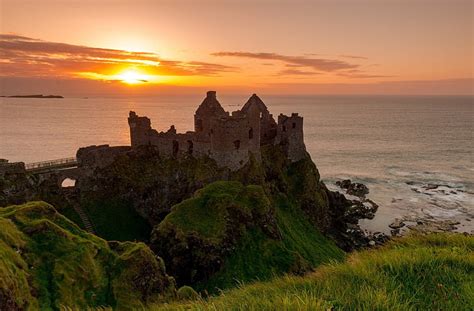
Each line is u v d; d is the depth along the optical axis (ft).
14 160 497.87
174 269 163.84
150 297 106.42
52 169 211.82
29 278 92.48
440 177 438.40
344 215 294.87
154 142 248.32
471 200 347.77
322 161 548.72
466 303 32.78
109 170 231.30
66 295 94.32
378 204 339.77
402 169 488.85
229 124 217.97
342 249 247.50
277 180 250.98
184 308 38.17
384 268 40.22
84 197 218.59
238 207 181.68
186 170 227.81
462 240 50.90
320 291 34.86
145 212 228.22
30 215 113.39
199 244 165.27
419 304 32.65
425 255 42.06
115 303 98.94
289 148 274.98
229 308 32.96
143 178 233.14
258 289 38.78
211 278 160.56
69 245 106.01
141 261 110.32
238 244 172.55
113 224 212.84
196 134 231.91
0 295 78.38
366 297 31.58
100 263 107.76
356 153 612.70
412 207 330.34
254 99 284.82
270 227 183.62
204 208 183.32
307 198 254.68
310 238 221.66
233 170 222.28
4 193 188.44
